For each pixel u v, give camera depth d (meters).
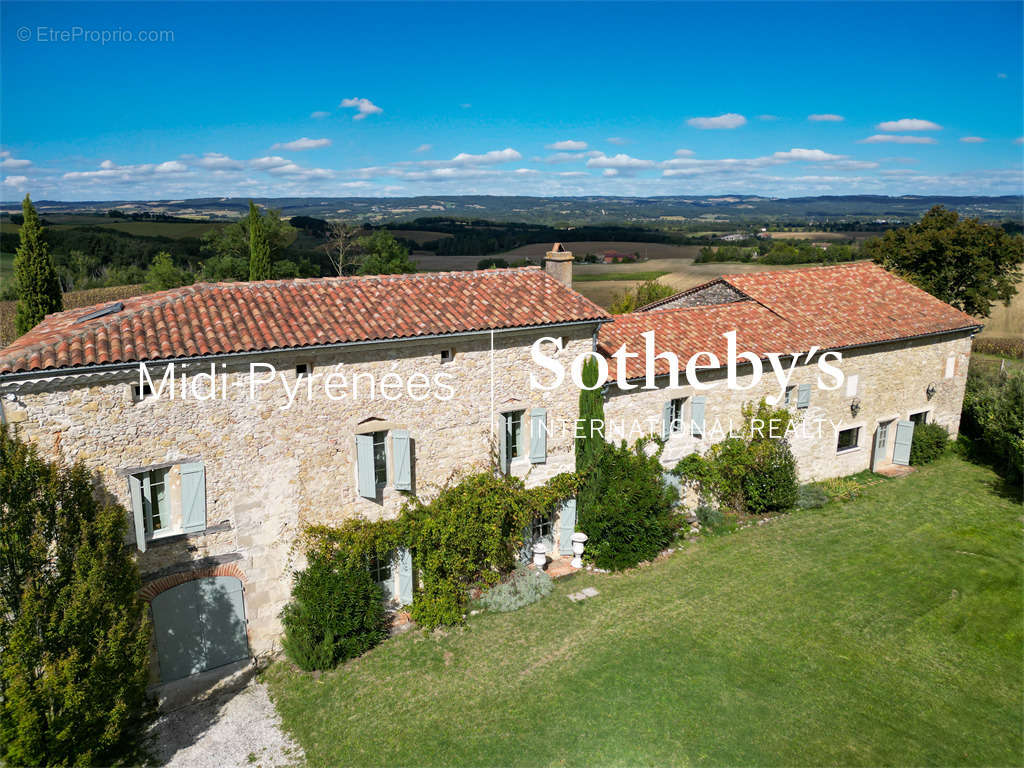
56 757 11.03
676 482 21.86
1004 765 12.30
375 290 17.00
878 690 14.24
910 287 29.69
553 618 16.86
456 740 12.88
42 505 11.13
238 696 14.21
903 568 19.33
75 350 12.48
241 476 14.37
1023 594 18.03
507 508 17.53
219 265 64.81
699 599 17.67
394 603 17.16
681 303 30.05
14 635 10.58
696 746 12.63
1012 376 26.97
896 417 27.22
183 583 14.17
